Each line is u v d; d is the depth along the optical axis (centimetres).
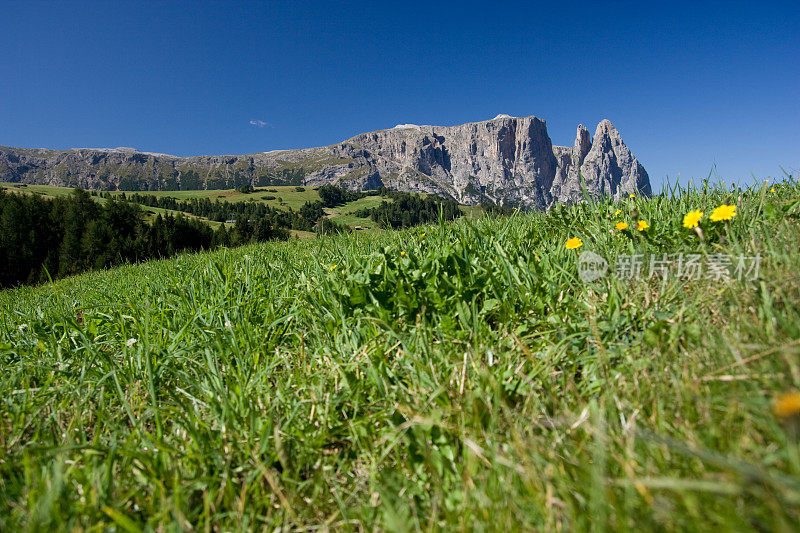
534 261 274
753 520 95
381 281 271
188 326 299
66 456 168
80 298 607
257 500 147
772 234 238
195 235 7225
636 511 106
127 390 233
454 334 222
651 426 133
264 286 375
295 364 238
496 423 152
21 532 124
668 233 283
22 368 269
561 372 184
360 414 189
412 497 140
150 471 157
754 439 116
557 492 120
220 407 197
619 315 201
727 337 156
